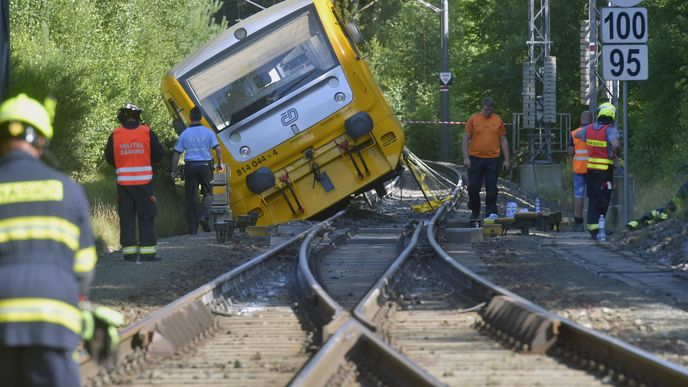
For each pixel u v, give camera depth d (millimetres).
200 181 64875
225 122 66562
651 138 120938
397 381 22141
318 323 30641
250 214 66625
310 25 66875
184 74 66812
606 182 55812
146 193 48156
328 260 49031
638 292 36469
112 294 37531
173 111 67375
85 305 15750
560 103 179750
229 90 66625
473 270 43125
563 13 178750
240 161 66500
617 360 23297
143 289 38906
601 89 120062
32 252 14930
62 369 14930
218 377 23672
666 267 43625
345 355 23859
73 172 75125
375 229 64000
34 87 65625
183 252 52469
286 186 66438
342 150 66250
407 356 25484
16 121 15430
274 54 66750
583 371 23734
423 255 47062
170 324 27266
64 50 78812
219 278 35906
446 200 82875
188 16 128125
